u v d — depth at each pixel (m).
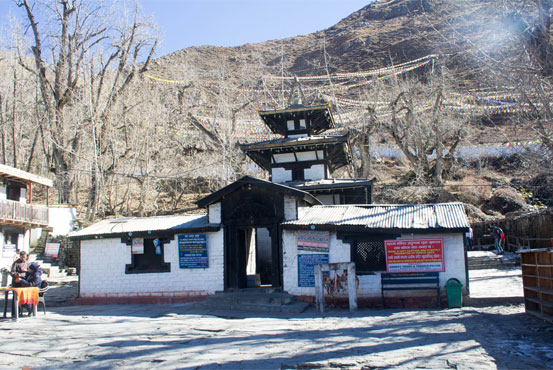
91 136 41.97
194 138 48.22
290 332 11.35
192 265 18.31
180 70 59.78
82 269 19.42
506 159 50.06
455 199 43.81
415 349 8.83
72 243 31.62
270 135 43.91
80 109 41.75
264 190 18.25
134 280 18.83
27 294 14.46
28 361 8.64
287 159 29.22
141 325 12.88
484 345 9.04
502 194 43.06
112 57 42.97
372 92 52.75
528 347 8.80
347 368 7.65
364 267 16.84
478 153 51.03
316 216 18.22
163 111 43.78
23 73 44.91
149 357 8.76
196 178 48.31
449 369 7.36
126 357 8.81
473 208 41.56
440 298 15.77
